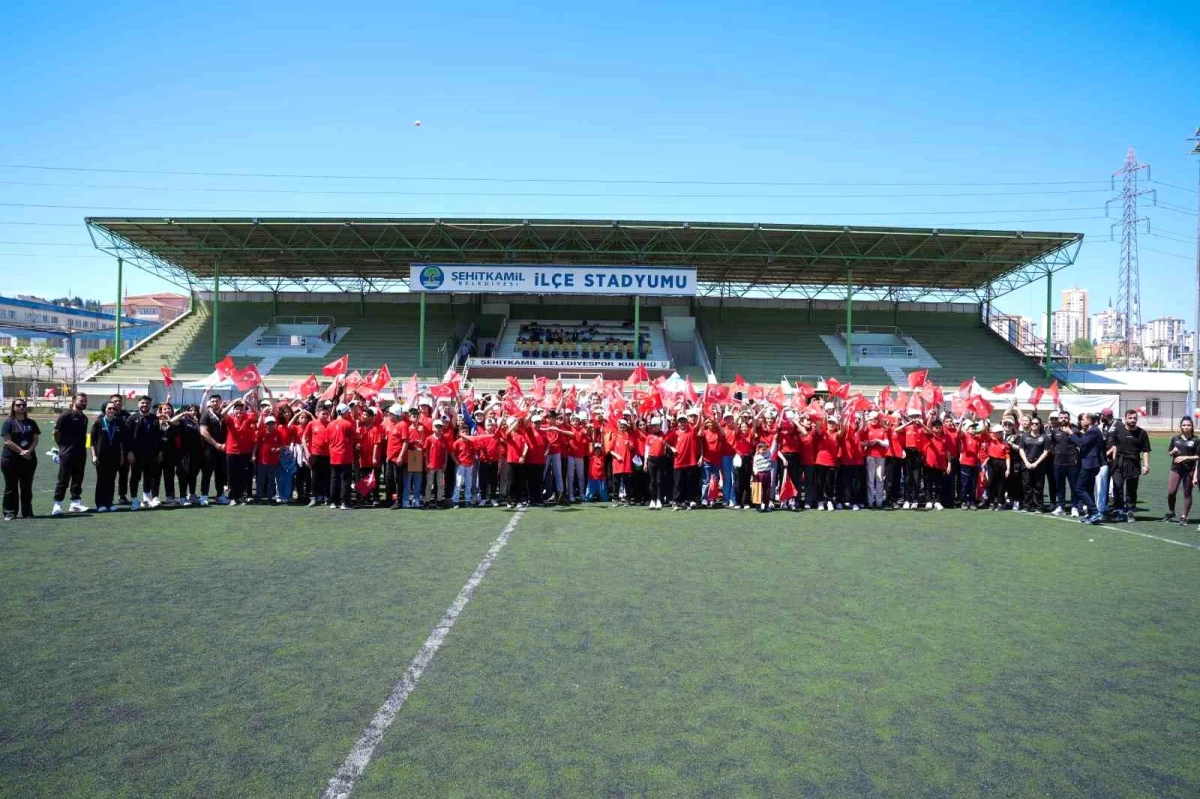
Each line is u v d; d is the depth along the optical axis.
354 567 9.49
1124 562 10.55
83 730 4.89
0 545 10.68
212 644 6.54
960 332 48.97
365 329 46.66
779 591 8.58
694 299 49.38
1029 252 41.53
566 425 16.30
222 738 4.80
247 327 47.12
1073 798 4.25
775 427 15.44
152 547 10.64
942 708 5.43
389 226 38.34
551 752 4.66
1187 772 4.57
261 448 15.10
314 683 5.70
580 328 47.19
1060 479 15.08
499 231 39.34
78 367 73.75
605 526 12.95
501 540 11.44
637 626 7.17
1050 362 42.72
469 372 40.41
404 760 4.54
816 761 4.61
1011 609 8.03
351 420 14.69
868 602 8.19
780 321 49.50
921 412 16.28
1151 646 6.88
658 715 5.21
